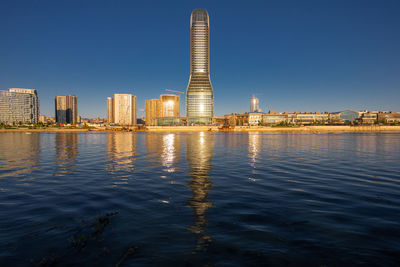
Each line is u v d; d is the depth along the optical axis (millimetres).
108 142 60188
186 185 14078
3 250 6512
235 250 6547
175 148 41000
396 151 35062
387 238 7215
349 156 28859
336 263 5906
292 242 6992
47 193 12352
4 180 15500
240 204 10477
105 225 8164
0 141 65312
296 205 10344
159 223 8367
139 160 25312
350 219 8719
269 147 43125
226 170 19125
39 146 45938
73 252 6426
